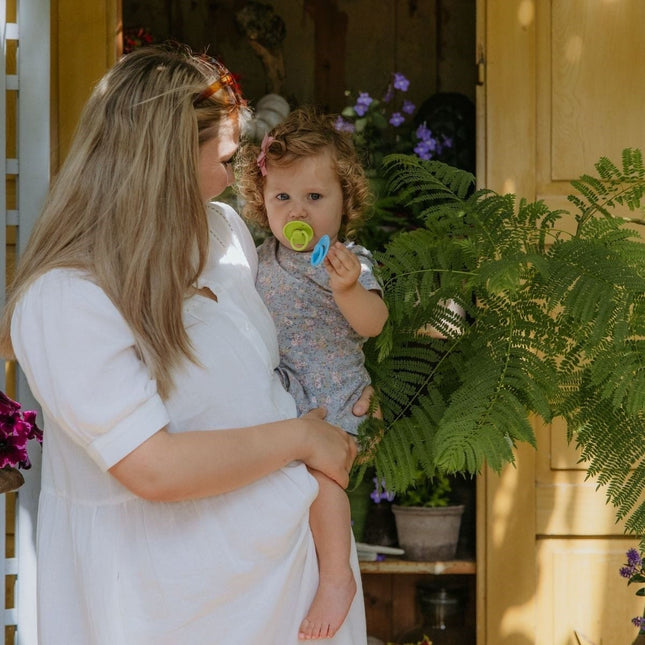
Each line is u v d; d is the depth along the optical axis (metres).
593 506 2.85
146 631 1.38
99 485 1.41
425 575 3.38
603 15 2.80
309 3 3.54
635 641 2.45
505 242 1.85
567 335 1.78
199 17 3.55
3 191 2.34
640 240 2.68
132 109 1.42
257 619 1.42
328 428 1.53
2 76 2.33
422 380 1.86
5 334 1.43
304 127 1.82
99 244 1.37
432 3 3.53
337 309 1.77
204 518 1.41
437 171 1.98
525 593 2.87
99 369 1.31
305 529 1.49
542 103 2.81
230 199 2.85
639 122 2.80
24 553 2.34
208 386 1.43
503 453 1.62
